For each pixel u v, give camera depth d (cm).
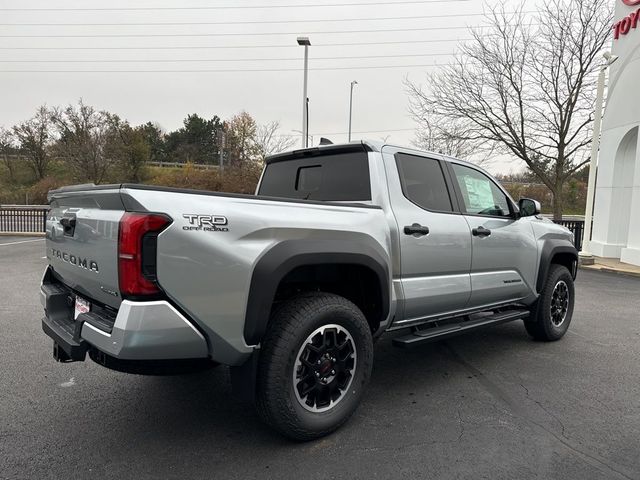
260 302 268
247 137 4519
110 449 290
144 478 258
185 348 250
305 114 2186
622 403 364
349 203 330
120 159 4228
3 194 4166
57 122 4228
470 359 475
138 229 235
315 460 279
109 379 408
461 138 1856
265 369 278
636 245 1238
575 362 465
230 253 259
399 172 378
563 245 541
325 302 300
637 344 531
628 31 1312
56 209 346
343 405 312
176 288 242
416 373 432
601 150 1460
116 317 249
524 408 354
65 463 272
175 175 4075
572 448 293
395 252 352
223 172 3975
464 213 427
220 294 256
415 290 366
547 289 520
